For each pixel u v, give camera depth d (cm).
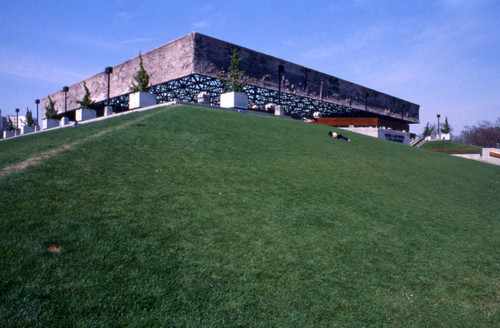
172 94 4944
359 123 5447
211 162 962
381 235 700
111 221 539
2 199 538
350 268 547
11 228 466
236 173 915
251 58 4072
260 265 504
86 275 407
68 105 5947
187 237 541
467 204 1094
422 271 583
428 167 1661
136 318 362
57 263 416
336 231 676
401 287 523
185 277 442
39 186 612
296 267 518
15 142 1568
